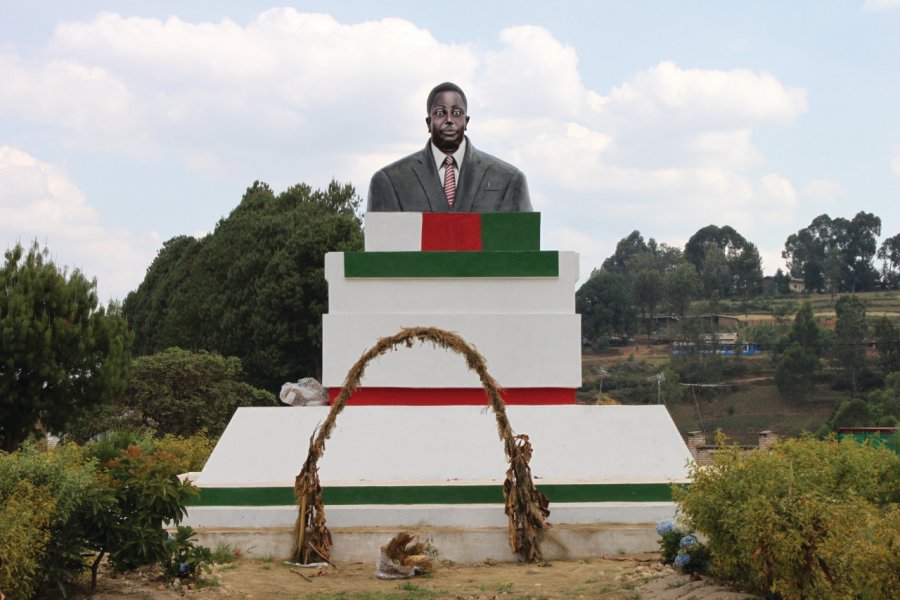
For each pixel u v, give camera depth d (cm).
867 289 9469
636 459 1250
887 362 5653
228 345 4044
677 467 1247
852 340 5866
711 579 948
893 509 800
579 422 1272
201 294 4328
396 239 1320
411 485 1172
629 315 7744
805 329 6184
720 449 992
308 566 1091
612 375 6222
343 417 1258
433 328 1129
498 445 1247
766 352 6581
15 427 2380
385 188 1396
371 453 1235
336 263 1304
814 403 5366
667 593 908
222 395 3095
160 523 977
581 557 1134
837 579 779
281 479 1220
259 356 3909
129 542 938
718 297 9044
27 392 2352
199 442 2092
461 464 1234
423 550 1073
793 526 823
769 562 834
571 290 1316
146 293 5653
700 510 925
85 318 2458
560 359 1292
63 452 1015
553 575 1035
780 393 5553
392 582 1013
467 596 935
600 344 7438
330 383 1278
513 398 1294
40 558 883
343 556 1123
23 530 802
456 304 1305
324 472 1221
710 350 6800
